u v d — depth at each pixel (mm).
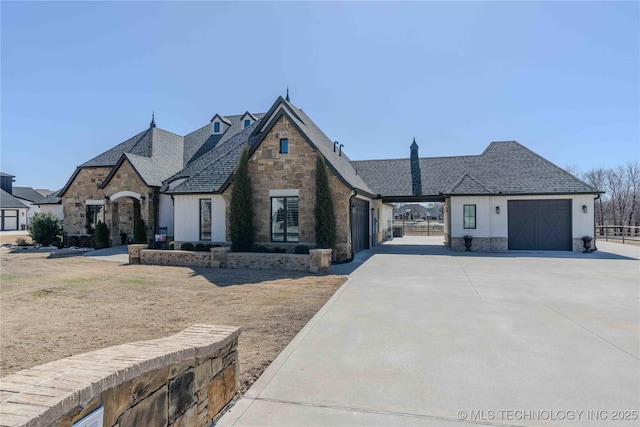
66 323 7070
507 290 9852
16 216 44875
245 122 27141
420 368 4922
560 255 18078
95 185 23531
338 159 20172
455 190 20328
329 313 7668
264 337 6281
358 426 3592
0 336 6301
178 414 3154
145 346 3297
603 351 5484
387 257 17578
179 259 14977
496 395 4188
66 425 2045
